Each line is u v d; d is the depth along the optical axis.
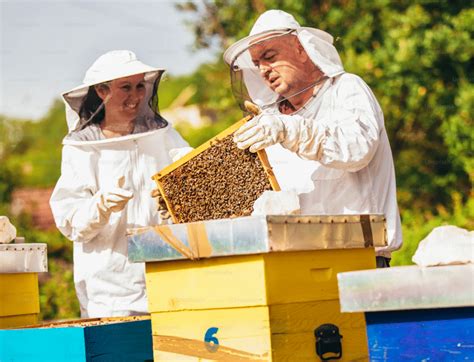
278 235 3.67
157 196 4.66
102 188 5.37
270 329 3.69
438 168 11.46
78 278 5.46
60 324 4.86
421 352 3.32
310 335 3.81
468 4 11.23
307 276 3.83
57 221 5.30
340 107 4.66
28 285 5.15
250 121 4.31
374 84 11.23
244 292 3.74
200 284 3.87
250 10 12.12
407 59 11.09
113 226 5.34
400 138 11.55
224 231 3.74
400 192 11.38
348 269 4.00
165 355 3.99
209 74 13.98
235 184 4.42
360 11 11.47
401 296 3.29
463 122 10.87
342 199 4.71
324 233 3.86
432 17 11.30
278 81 4.73
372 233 4.07
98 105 5.34
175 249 3.88
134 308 5.34
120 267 5.35
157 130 5.42
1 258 4.89
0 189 13.77
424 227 10.20
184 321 3.93
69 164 5.41
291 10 11.46
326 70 4.72
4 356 4.30
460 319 3.28
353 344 3.92
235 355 3.78
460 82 11.18
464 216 10.36
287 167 4.86
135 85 5.34
